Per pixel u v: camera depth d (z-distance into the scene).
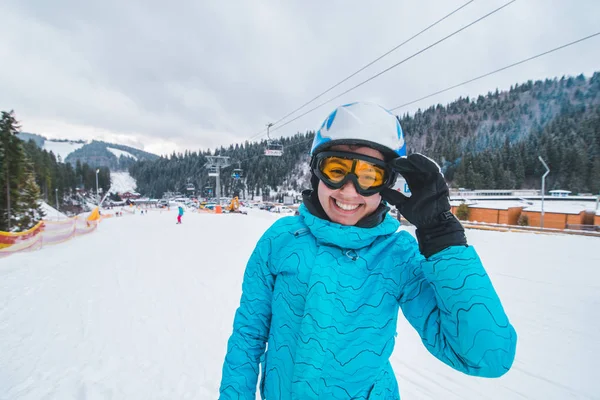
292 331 0.88
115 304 4.57
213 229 15.88
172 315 4.11
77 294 5.09
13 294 5.15
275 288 0.98
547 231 13.72
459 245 0.73
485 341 0.67
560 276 5.80
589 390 2.53
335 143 0.84
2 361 2.99
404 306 0.86
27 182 30.61
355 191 0.84
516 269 6.36
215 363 2.93
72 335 3.53
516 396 2.47
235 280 5.82
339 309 0.82
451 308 0.71
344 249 0.89
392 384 0.90
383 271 0.85
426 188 0.76
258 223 18.91
